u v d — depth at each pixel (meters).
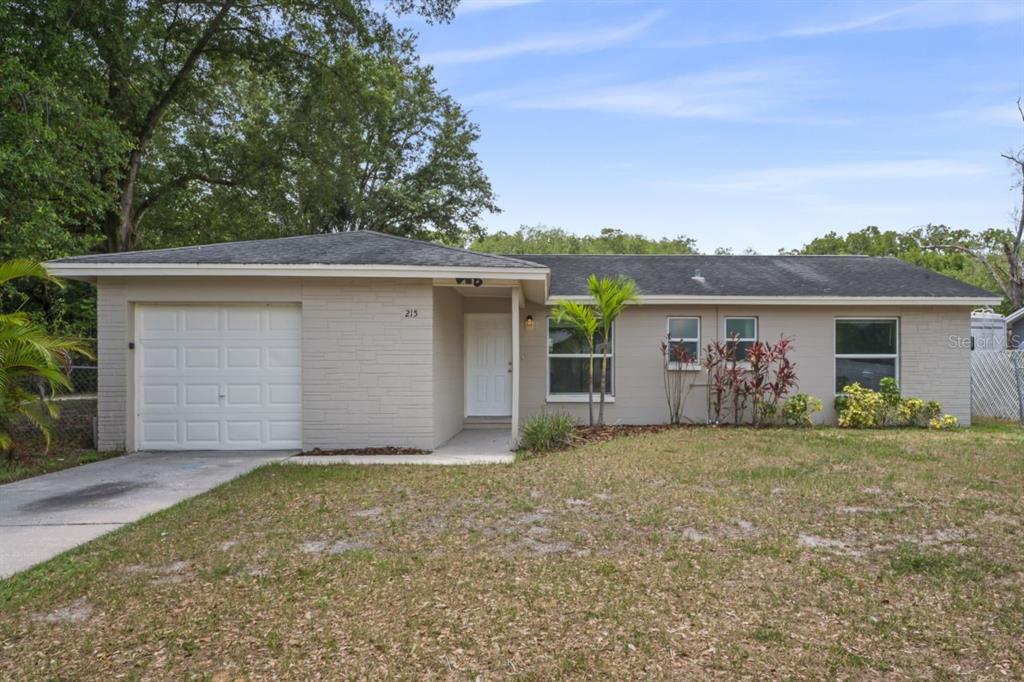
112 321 9.56
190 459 8.95
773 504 6.22
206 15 18.23
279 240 10.97
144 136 18.08
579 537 5.21
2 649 3.33
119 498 6.61
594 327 11.79
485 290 12.19
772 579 4.32
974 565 4.59
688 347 13.26
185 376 9.70
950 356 13.25
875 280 13.80
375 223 30.48
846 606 3.89
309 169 22.00
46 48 12.66
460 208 32.22
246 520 5.71
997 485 7.00
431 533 5.33
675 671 3.12
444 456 9.15
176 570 4.46
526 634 3.50
